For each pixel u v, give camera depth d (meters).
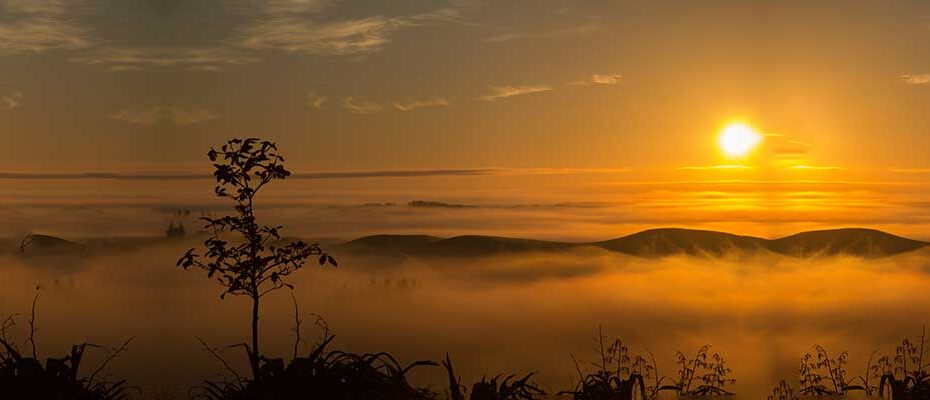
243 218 10.81
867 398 11.11
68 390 9.20
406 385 9.66
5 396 9.00
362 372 9.54
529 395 9.92
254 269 10.44
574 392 10.49
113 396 9.53
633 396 10.73
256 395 9.38
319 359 9.64
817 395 11.73
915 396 10.29
